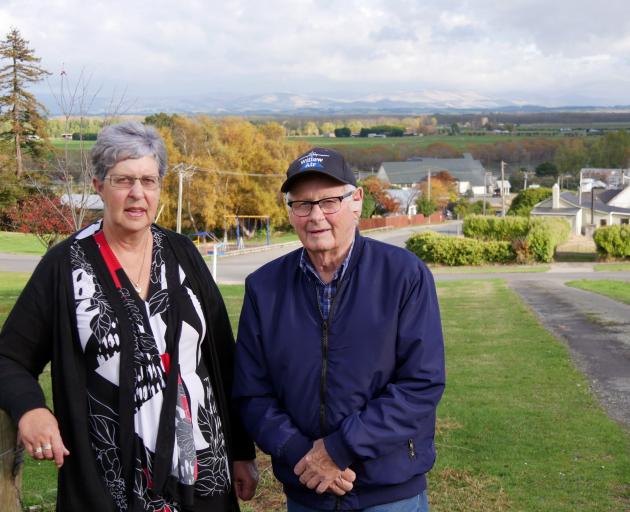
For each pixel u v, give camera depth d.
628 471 5.80
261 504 4.85
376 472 2.66
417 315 2.72
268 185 67.50
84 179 15.19
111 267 2.60
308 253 2.82
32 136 46.41
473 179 145.62
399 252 2.81
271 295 2.88
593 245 53.69
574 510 4.95
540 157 188.75
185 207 60.53
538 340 13.02
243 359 2.89
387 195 94.06
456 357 11.50
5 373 2.52
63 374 2.52
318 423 2.73
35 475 5.52
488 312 18.05
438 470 5.76
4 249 43.31
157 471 2.51
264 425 2.78
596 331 13.96
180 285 2.69
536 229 45.56
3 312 15.19
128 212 2.58
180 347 2.62
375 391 2.72
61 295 2.54
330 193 2.74
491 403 8.22
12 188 43.28
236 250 54.72
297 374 2.75
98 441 2.52
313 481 2.66
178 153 60.75
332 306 2.75
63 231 25.14
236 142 67.19
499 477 5.64
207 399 2.70
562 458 6.13
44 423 2.40
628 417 7.60
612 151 158.75
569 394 8.67
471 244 45.78
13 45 45.38
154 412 2.54
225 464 2.73
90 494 2.47
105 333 2.52
